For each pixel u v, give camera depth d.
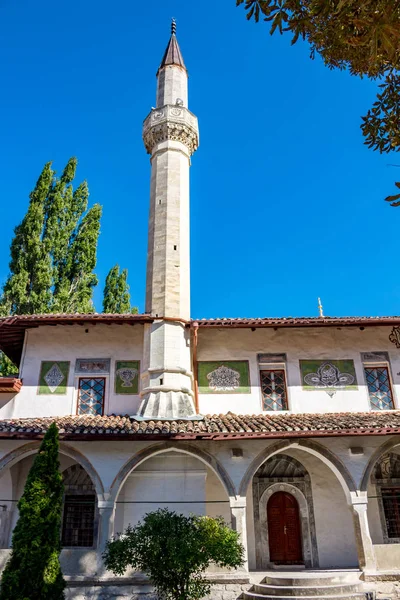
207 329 17.84
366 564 13.11
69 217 26.38
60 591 10.30
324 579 12.75
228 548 11.04
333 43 5.95
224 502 14.34
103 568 12.66
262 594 12.35
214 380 17.22
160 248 18.53
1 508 14.84
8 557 13.14
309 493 15.98
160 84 22.52
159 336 16.86
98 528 13.84
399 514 15.65
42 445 11.31
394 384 17.30
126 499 14.41
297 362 17.52
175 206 19.36
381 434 13.74
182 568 10.65
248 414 16.69
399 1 4.59
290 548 15.56
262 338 17.83
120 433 13.26
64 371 17.03
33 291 23.62
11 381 16.30
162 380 16.17
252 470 13.77
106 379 17.02
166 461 14.86
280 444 14.10
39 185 25.70
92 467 13.64
